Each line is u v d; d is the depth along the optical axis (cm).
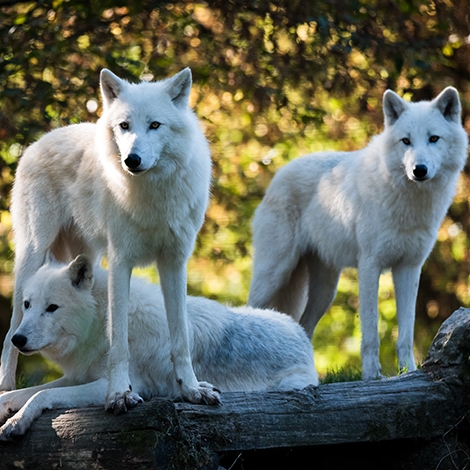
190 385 1126
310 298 1858
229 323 1361
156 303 1270
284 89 2481
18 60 2025
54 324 1184
